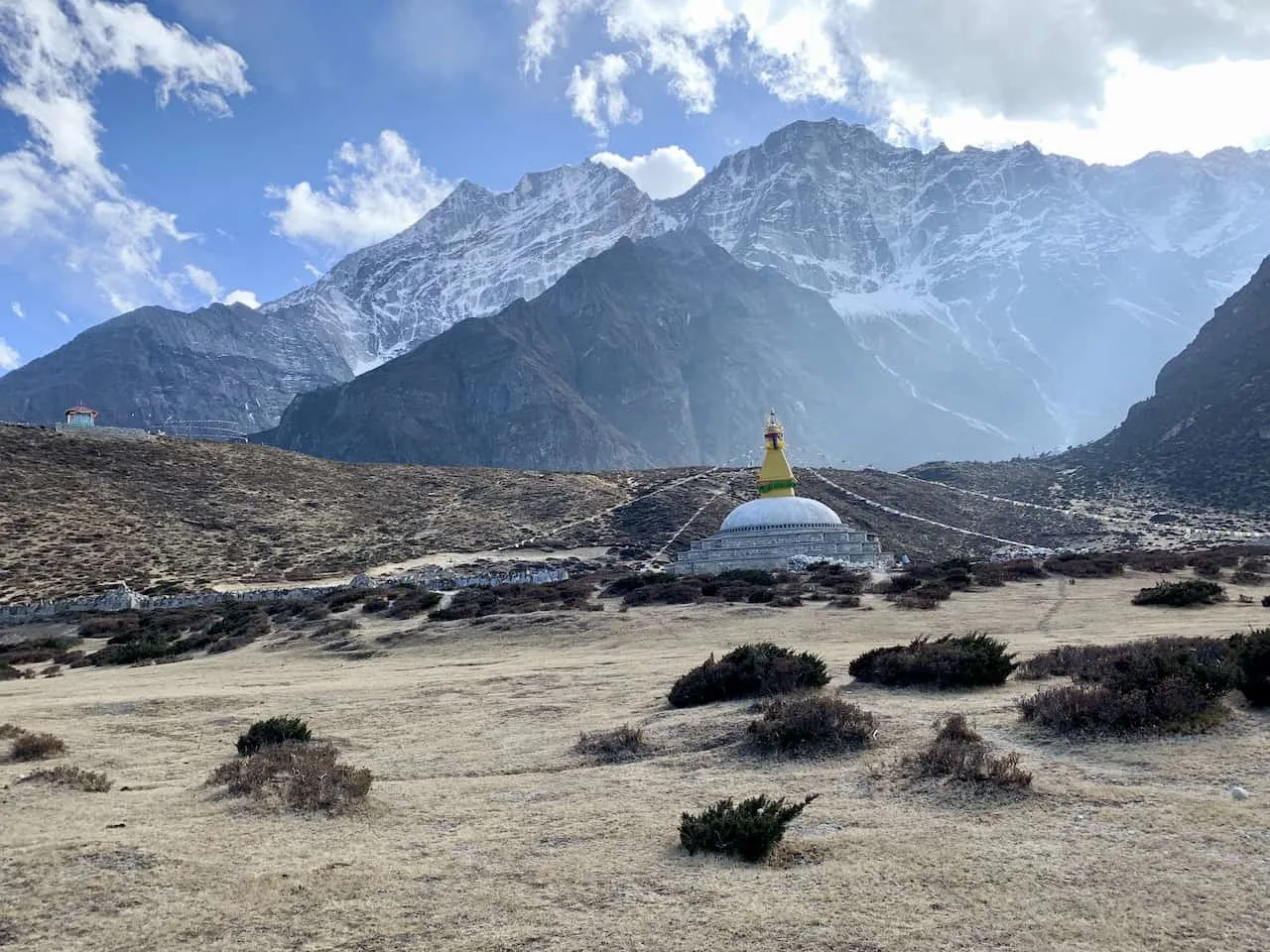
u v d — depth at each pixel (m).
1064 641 24.64
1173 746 11.89
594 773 13.60
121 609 60.41
